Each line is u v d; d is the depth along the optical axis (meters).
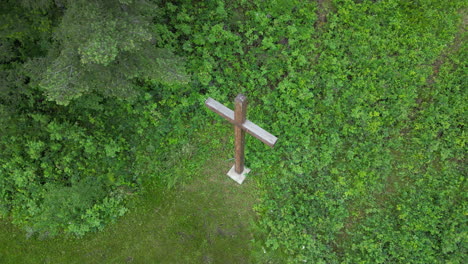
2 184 7.64
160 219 7.62
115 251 7.35
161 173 7.96
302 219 7.38
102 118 7.98
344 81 8.41
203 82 8.25
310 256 7.07
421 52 8.39
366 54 8.53
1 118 6.48
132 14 6.07
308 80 8.36
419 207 7.34
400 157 7.91
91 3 5.32
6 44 6.10
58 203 7.37
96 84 6.15
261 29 8.77
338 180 7.65
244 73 8.48
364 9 8.77
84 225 7.39
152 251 7.33
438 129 7.88
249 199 7.71
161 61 6.29
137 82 8.16
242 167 7.58
